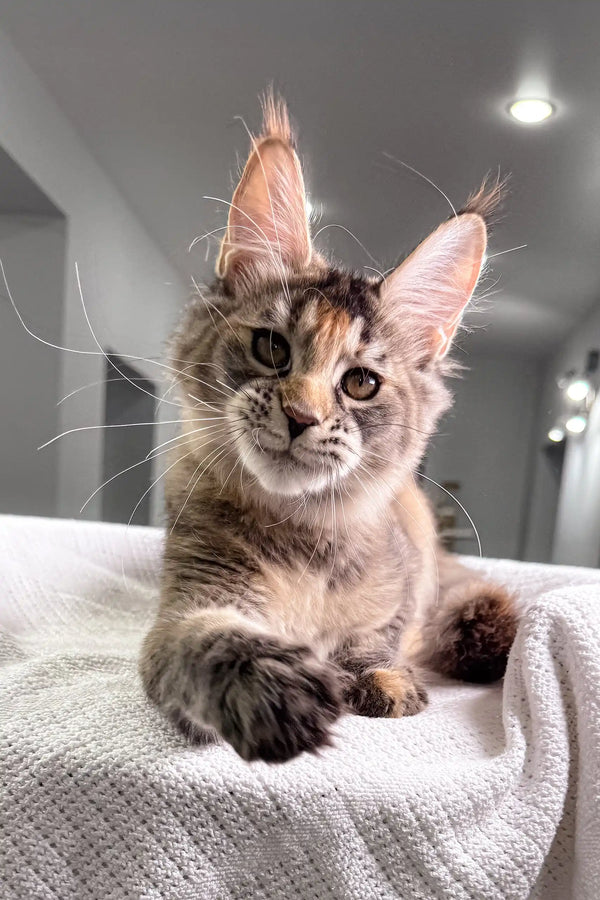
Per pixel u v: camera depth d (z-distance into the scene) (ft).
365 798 0.64
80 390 1.36
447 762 0.71
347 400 0.88
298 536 0.90
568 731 0.74
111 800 0.62
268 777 0.64
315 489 0.85
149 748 0.64
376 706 0.85
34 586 1.27
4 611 1.21
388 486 0.95
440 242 0.94
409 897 0.63
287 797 0.63
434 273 0.96
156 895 0.60
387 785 0.65
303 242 0.95
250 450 0.83
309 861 0.63
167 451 1.08
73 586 1.29
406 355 0.96
